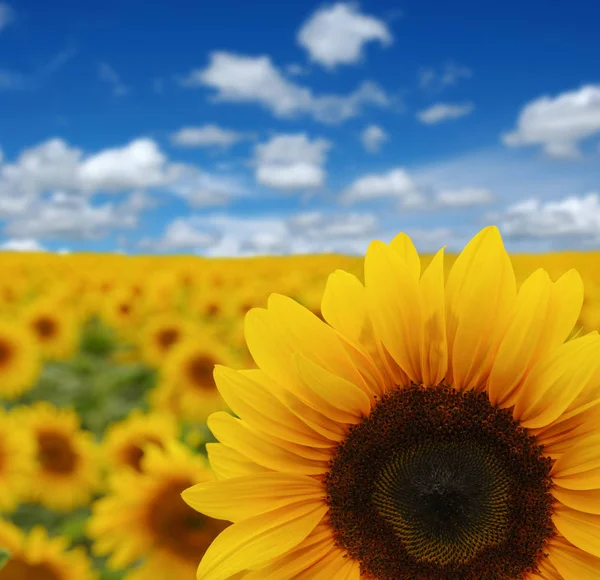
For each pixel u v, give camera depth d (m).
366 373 0.35
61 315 1.45
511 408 0.34
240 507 0.33
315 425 0.34
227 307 1.57
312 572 0.34
